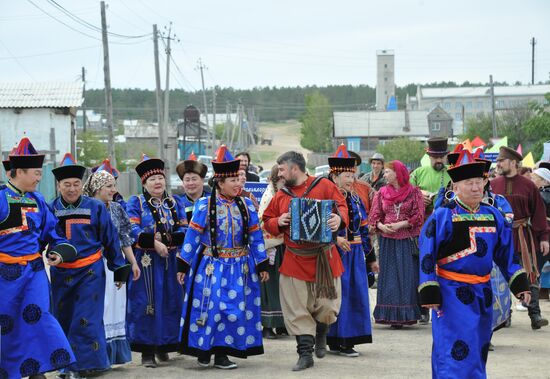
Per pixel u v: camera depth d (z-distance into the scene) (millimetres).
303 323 7918
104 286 7641
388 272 10305
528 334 9914
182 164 8852
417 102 149625
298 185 8047
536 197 10266
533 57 120250
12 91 40406
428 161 12648
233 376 7582
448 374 6043
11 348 6691
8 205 6738
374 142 94188
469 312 6094
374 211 10398
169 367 8078
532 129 38719
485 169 8414
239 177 7938
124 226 7980
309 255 7883
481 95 144500
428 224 6195
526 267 10172
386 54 143625
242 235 7941
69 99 39875
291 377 7520
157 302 8125
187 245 7887
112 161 30969
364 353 8711
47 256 7156
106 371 7887
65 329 7496
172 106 165250
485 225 6164
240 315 7852
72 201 7527
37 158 6891
